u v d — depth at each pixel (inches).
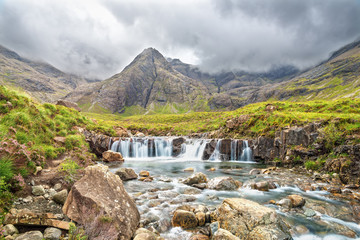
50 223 289.0
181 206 465.4
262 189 647.8
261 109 2309.3
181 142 1759.4
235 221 350.3
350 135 886.4
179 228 382.0
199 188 659.4
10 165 341.1
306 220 430.6
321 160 924.0
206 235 357.7
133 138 1606.8
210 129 2375.7
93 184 353.1
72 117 1254.9
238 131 1681.8
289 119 1342.3
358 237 371.9
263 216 333.7
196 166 1196.5
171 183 726.5
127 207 363.3
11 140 379.6
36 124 606.9
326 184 721.0
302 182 742.5
